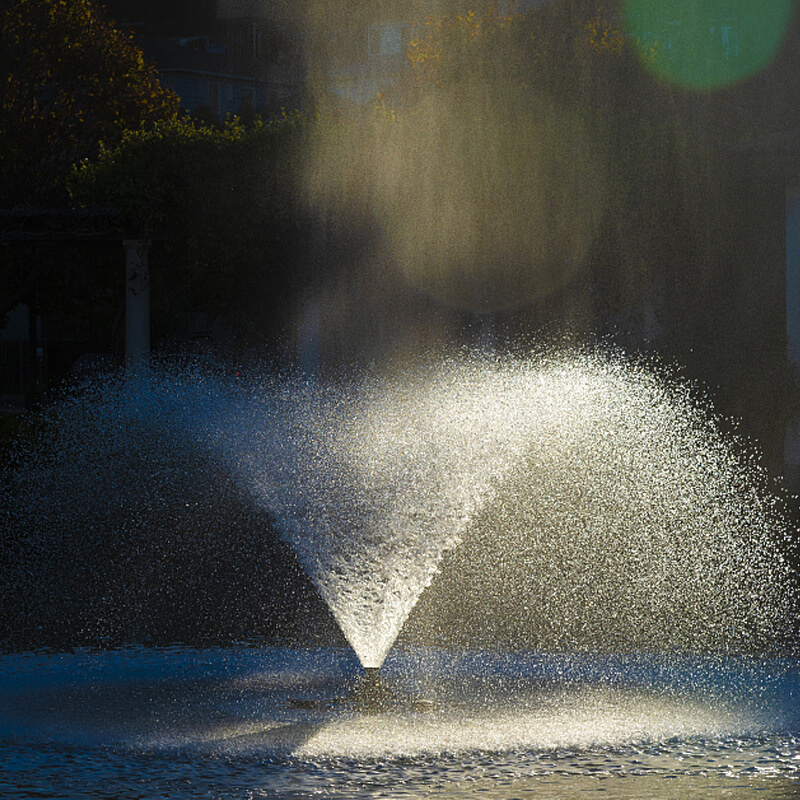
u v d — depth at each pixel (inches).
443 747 537.3
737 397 1796.3
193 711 610.2
